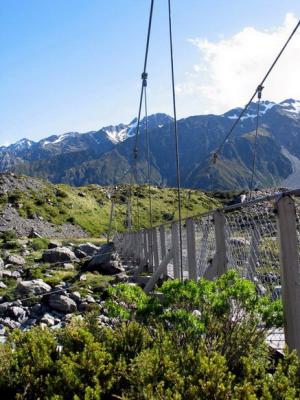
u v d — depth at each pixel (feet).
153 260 61.77
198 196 401.90
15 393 14.85
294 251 14.96
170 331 16.30
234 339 15.16
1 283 66.69
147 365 13.76
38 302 50.57
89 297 52.01
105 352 15.44
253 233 19.06
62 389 13.89
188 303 16.99
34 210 307.58
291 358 13.51
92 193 410.11
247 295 15.60
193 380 12.67
